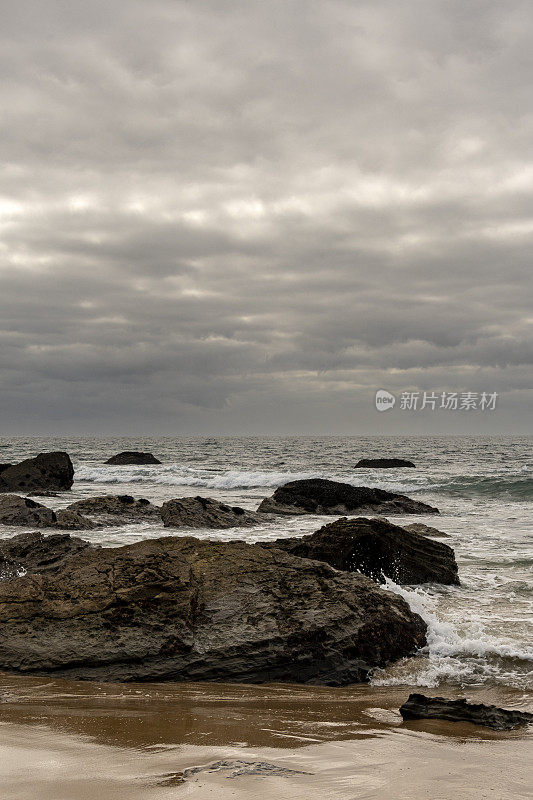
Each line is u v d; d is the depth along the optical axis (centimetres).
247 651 894
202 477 4822
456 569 1460
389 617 981
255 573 1027
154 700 765
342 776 477
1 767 482
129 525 2380
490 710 662
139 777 460
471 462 6600
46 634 917
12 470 4006
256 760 507
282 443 13662
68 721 639
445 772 498
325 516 2723
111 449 10881
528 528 2336
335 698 795
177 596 952
